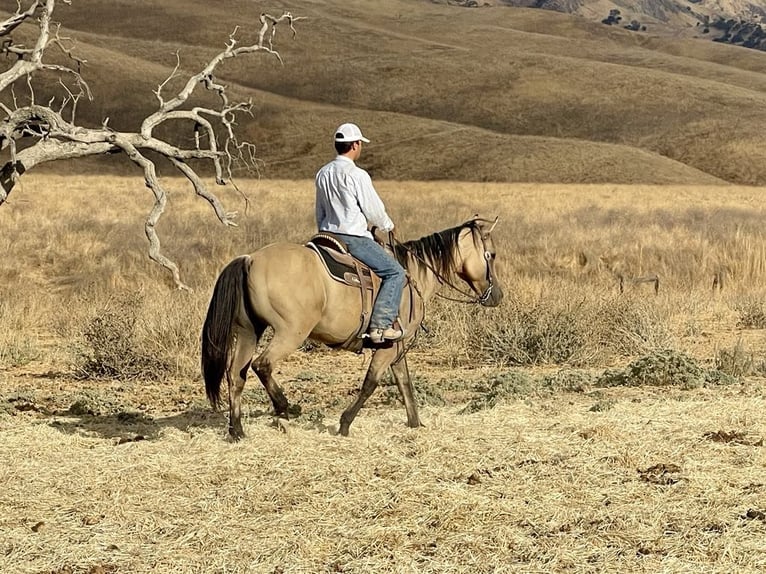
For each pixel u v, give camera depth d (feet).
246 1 614.34
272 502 21.29
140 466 23.73
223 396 34.32
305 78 466.29
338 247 25.54
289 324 24.76
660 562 17.98
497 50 523.29
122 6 577.84
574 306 46.75
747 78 563.89
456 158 353.72
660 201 193.77
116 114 364.79
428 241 27.84
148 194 168.86
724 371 38.22
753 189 294.87
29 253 75.97
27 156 32.37
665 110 434.30
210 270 70.69
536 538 19.21
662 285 66.49
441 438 26.08
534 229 106.01
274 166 363.35
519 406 30.78
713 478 22.65
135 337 40.96
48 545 19.03
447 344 44.86
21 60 33.30
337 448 25.12
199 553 18.66
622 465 23.89
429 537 19.34
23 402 33.73
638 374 35.99
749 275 70.13
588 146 359.46
